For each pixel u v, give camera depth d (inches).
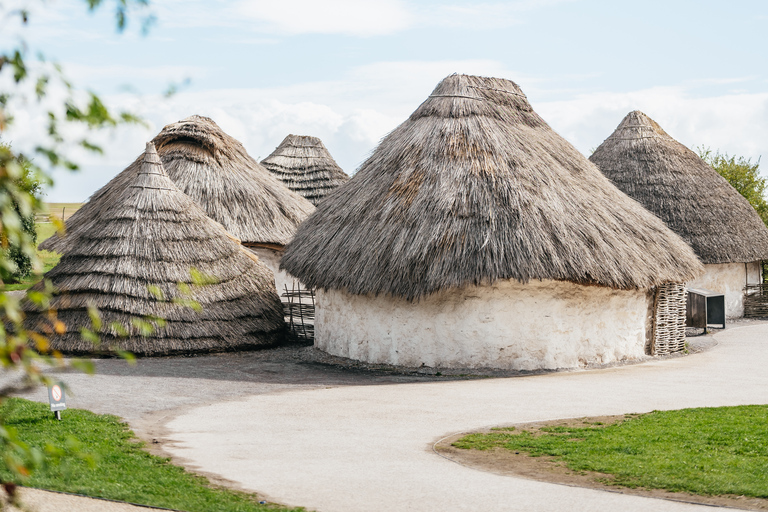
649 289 750.5
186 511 260.8
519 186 673.0
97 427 391.2
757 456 347.9
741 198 1228.5
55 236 1000.2
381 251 659.4
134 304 710.5
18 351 101.3
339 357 740.7
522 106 802.8
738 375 634.8
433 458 352.2
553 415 457.4
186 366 662.5
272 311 811.4
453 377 636.7
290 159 1518.2
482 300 658.8
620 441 379.2
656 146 1213.1
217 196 1015.6
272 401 506.9
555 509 274.7
